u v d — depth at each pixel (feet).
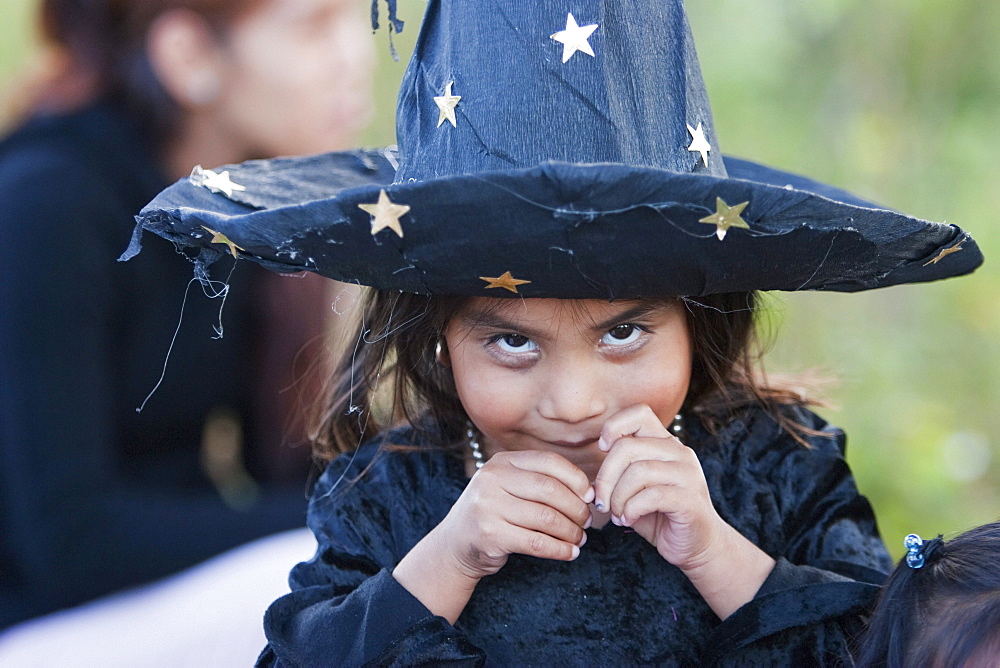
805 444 8.95
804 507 8.71
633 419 7.52
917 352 21.08
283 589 12.24
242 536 12.91
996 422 20.93
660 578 8.39
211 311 13.07
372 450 9.16
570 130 6.84
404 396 8.78
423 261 6.71
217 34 12.53
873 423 19.51
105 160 12.12
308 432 10.59
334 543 8.64
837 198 8.99
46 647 11.62
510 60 7.00
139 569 12.18
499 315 7.27
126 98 12.53
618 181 6.01
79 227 11.78
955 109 23.57
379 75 21.94
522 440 7.82
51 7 12.87
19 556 12.10
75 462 11.73
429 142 7.38
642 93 7.09
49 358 11.55
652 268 6.64
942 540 7.89
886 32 22.58
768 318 9.56
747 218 6.34
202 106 12.71
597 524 8.45
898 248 7.11
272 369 13.71
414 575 7.89
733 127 22.68
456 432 8.84
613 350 7.45
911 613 7.54
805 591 7.82
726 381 8.72
